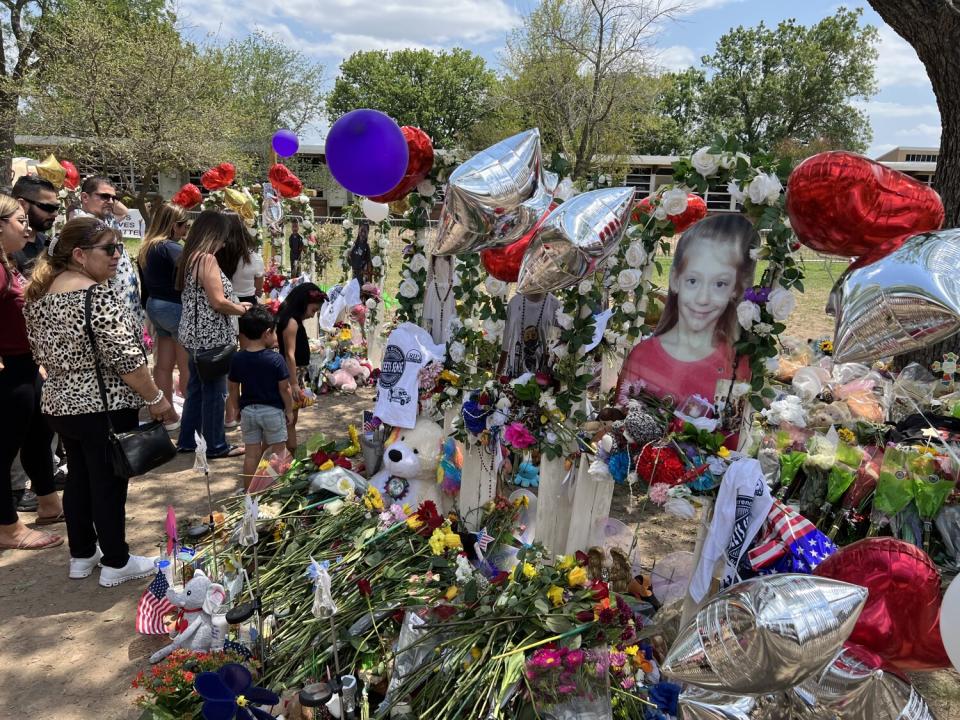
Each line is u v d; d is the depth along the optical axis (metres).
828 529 3.58
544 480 3.18
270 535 3.34
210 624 2.81
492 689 2.25
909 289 1.93
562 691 2.24
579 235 2.48
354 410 6.40
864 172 2.09
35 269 3.12
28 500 4.25
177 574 3.11
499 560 3.15
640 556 3.97
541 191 2.88
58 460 4.57
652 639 2.85
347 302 7.28
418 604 2.72
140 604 3.06
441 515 3.29
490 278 3.37
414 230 3.67
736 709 2.02
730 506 2.57
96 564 3.57
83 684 2.77
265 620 2.78
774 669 1.71
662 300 4.08
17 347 3.48
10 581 3.46
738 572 2.69
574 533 3.13
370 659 2.58
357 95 51.34
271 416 4.19
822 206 2.18
